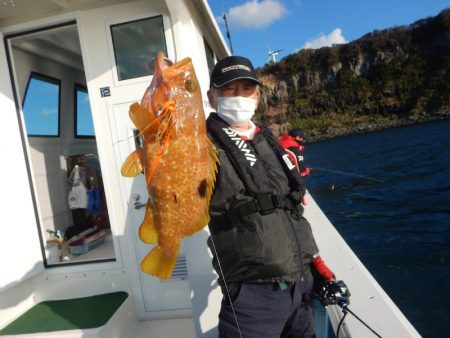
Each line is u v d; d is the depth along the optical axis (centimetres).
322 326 227
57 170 412
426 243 691
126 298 292
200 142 128
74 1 276
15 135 294
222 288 145
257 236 132
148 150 123
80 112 468
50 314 280
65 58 416
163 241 131
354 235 805
